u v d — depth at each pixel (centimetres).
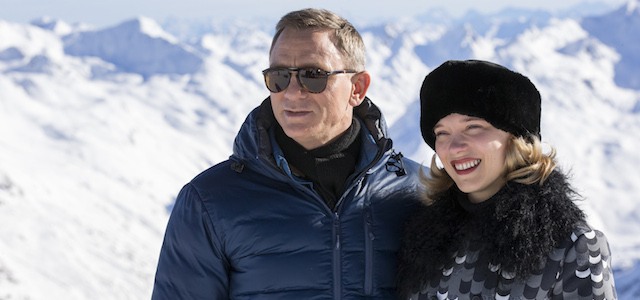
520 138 218
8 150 12975
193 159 19075
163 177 15800
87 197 11656
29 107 17412
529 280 209
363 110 277
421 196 264
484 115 216
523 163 218
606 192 9175
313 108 254
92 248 8575
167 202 13975
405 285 250
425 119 233
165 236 273
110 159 14975
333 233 262
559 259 206
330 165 264
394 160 287
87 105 19588
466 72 218
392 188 281
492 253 215
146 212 12362
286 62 256
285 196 262
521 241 208
